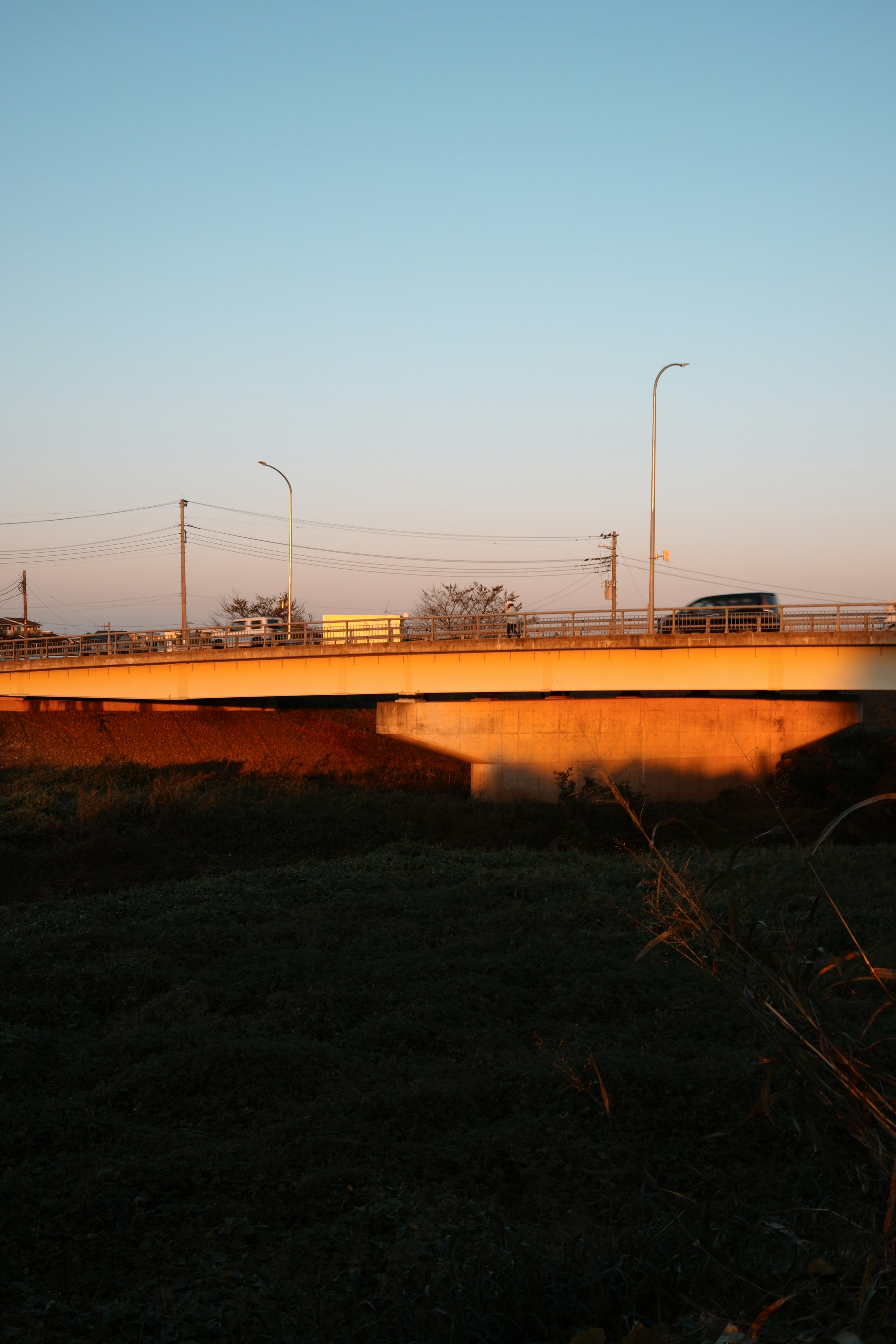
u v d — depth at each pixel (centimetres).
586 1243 714
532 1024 1431
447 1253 737
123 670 4650
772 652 3694
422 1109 1109
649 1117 1088
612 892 2220
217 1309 709
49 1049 1303
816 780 3984
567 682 3934
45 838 3241
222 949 1769
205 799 3688
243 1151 1006
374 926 1944
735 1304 524
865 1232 486
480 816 3800
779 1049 472
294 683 4303
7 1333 677
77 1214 866
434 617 4188
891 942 1730
